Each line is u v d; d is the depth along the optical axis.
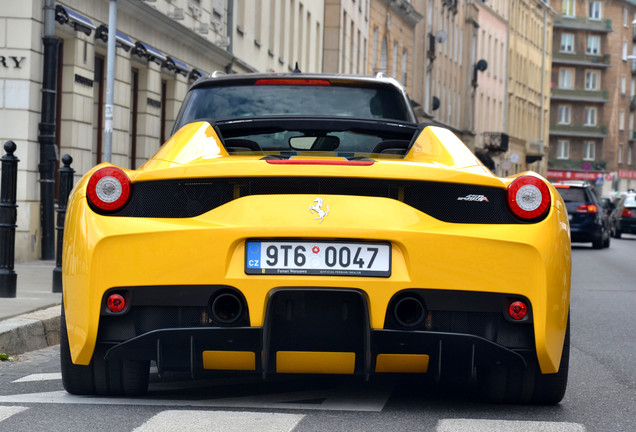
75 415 6.80
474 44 109.62
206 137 7.50
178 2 34.22
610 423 7.04
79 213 6.82
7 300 13.02
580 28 161.00
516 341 6.73
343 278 6.52
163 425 6.50
